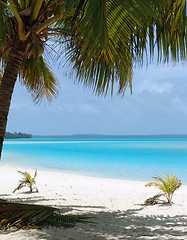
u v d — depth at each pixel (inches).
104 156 1269.7
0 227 149.9
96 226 175.2
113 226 180.7
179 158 1142.3
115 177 616.4
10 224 155.2
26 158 1154.7
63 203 285.7
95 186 450.6
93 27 131.8
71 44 175.2
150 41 156.8
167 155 1317.7
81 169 775.7
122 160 1061.8
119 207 279.4
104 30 130.2
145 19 147.0
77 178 571.5
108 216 218.7
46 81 294.7
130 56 167.0
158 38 154.5
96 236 150.0
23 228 150.2
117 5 134.6
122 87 204.2
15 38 199.5
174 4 131.6
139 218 218.1
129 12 133.7
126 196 360.2
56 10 216.1
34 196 340.8
